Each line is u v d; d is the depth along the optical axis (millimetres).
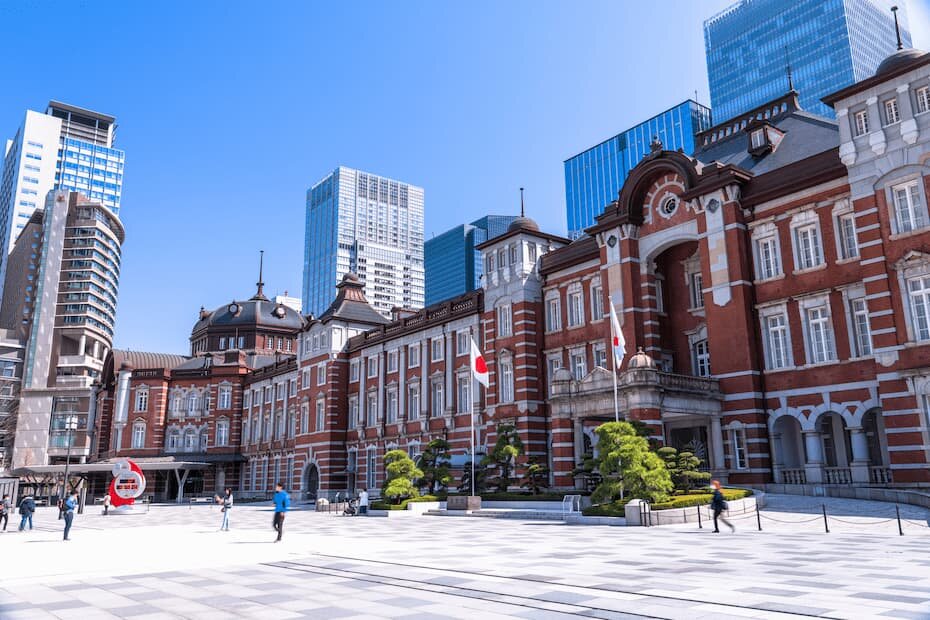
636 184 41344
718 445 34938
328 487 64125
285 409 77312
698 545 19328
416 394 57750
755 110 42625
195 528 34094
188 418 86562
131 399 87312
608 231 42469
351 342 67500
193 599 12305
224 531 31047
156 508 63188
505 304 49125
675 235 39469
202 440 85875
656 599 11430
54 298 125312
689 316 40250
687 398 34125
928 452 27797
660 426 32688
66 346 127000
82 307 126000
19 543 25641
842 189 32750
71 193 133125
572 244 46375
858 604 10641
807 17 156625
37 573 16031
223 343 97312
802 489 31359
